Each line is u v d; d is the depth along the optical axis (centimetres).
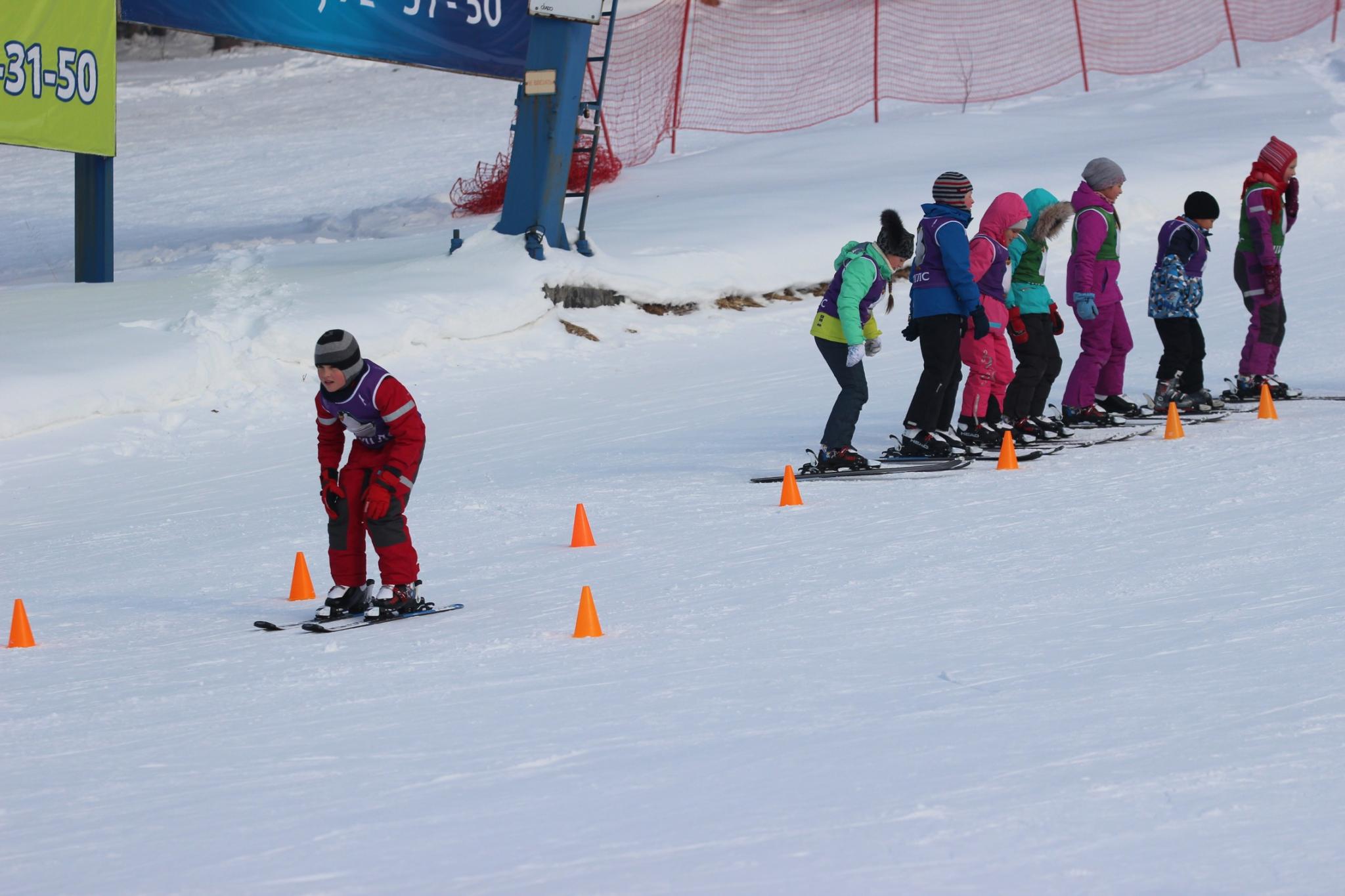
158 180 8444
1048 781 991
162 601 2019
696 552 2025
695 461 2870
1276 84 7988
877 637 1470
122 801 1095
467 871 893
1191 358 2927
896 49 10075
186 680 1509
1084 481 2333
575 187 6775
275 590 2050
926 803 963
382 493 1725
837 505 2302
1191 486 2198
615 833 947
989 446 2730
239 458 3400
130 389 3772
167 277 5272
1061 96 8594
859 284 2462
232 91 11525
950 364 2592
